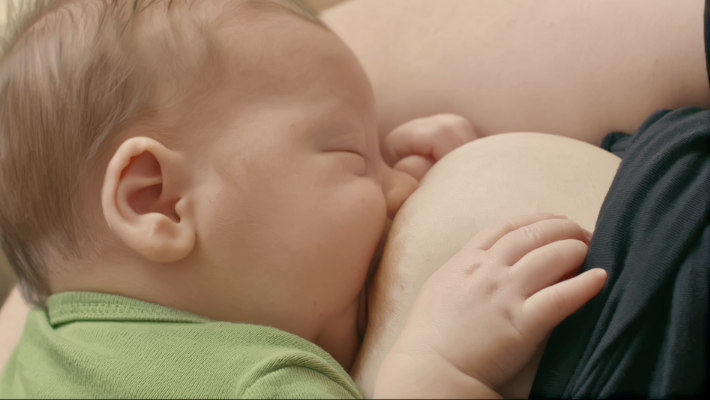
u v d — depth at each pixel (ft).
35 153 1.85
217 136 1.82
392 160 2.58
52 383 1.66
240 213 1.79
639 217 1.49
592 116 2.36
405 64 2.75
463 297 1.56
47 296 2.03
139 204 1.77
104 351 1.65
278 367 1.57
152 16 1.90
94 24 1.90
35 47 1.94
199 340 1.66
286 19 2.03
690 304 1.32
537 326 1.47
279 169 1.84
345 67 2.07
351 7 2.99
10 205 1.93
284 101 1.91
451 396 1.47
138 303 1.78
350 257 1.91
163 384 1.56
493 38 2.56
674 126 1.65
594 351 1.41
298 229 1.83
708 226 1.42
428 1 2.76
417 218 1.94
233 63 1.88
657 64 2.20
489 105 2.57
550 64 2.42
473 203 1.85
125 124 1.79
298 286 1.85
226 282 1.82
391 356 1.58
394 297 1.84
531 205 1.78
